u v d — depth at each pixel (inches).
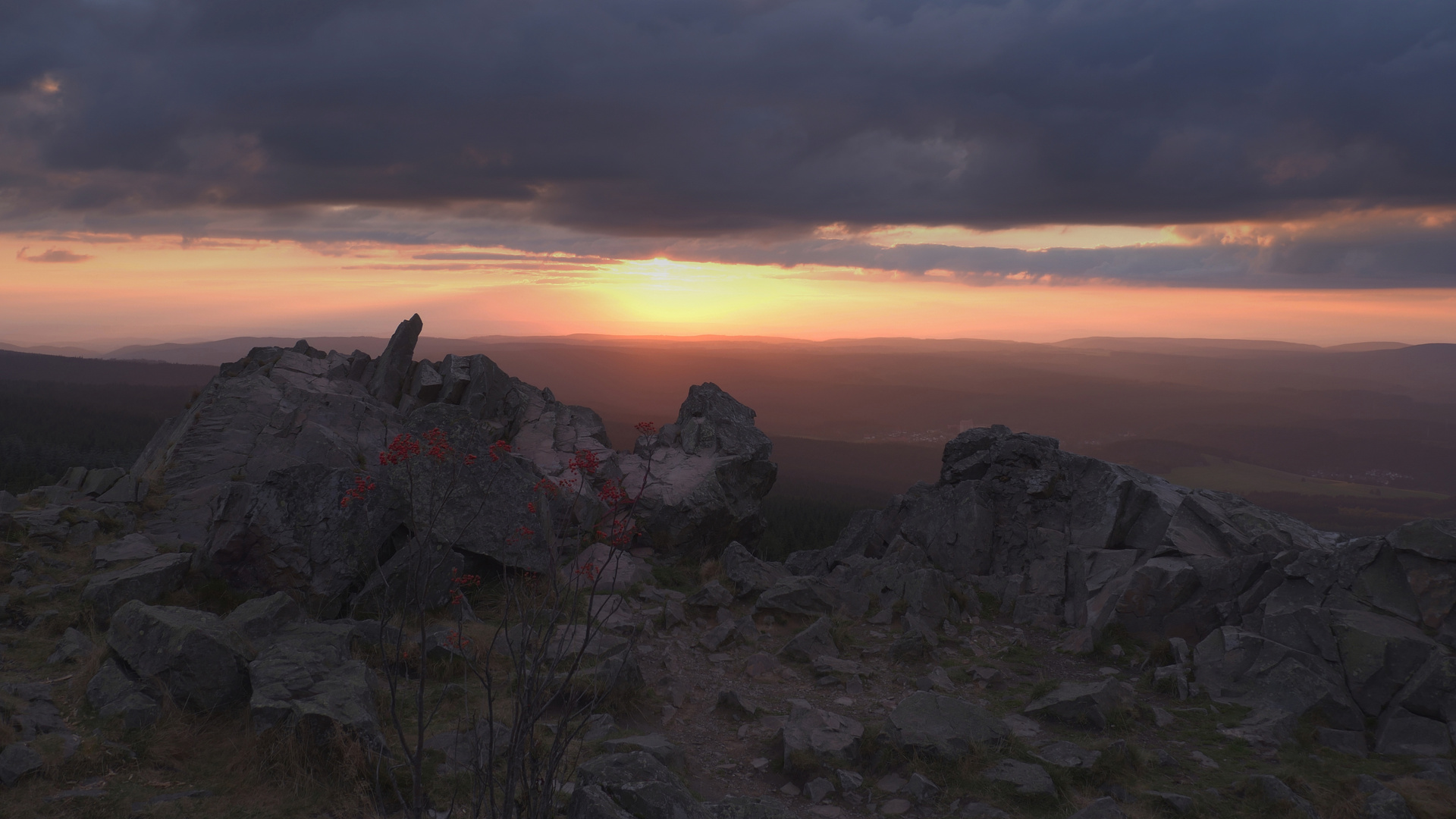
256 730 312.7
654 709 407.2
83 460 3700.8
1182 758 373.1
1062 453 729.6
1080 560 629.3
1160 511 637.9
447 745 325.7
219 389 779.4
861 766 352.2
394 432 776.3
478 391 843.4
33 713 322.7
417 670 414.3
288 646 370.0
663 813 254.1
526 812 224.1
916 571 622.5
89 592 451.2
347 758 294.7
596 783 268.1
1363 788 334.6
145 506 653.9
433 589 513.3
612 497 258.2
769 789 336.8
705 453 867.4
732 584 650.8
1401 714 396.2
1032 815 311.3
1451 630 436.1
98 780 286.2
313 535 513.0
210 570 501.0
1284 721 405.4
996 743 364.8
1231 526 611.5
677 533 732.0
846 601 616.1
